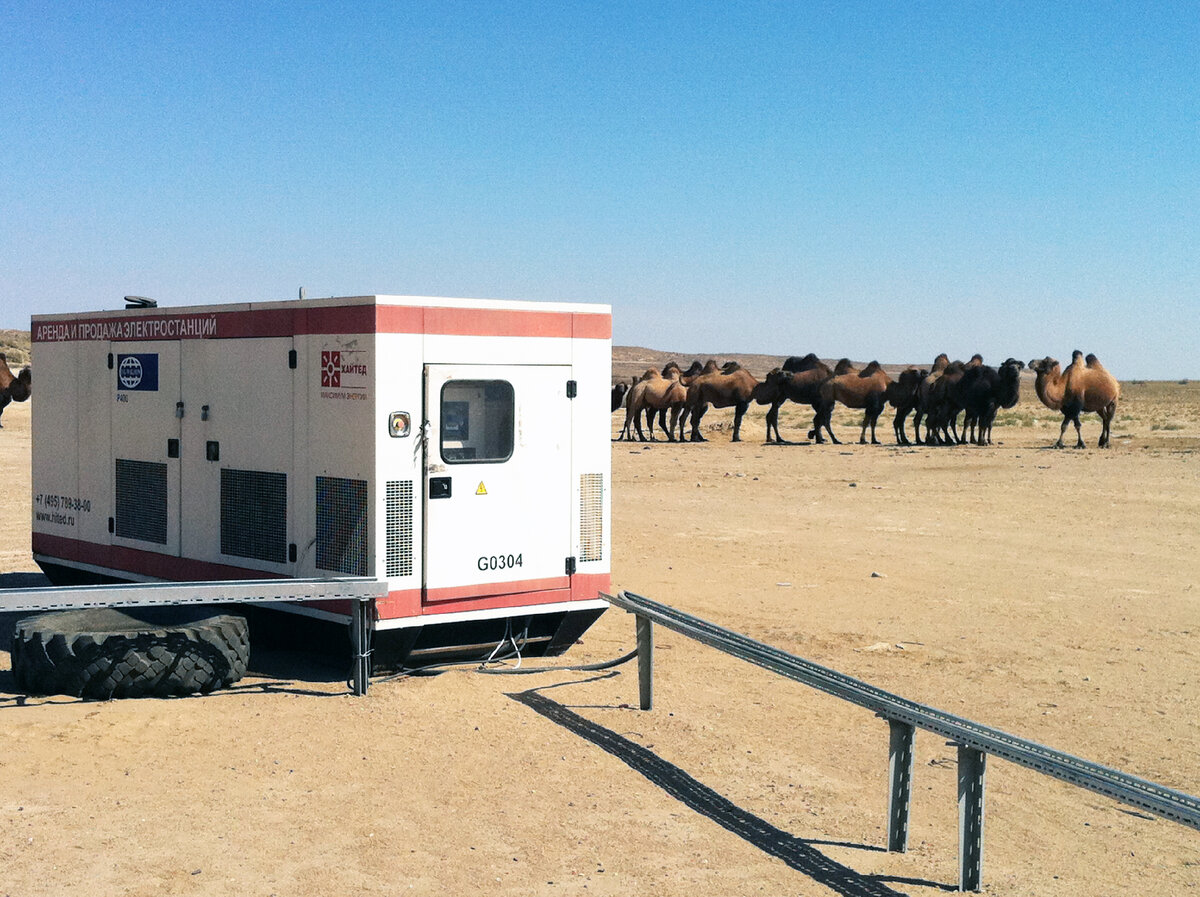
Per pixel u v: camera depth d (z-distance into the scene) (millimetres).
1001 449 39344
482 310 9078
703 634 8008
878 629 11797
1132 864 6238
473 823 6395
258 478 9633
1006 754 5527
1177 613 12820
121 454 10992
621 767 7422
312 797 6668
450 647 9469
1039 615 12625
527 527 9406
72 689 8336
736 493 25109
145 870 5617
